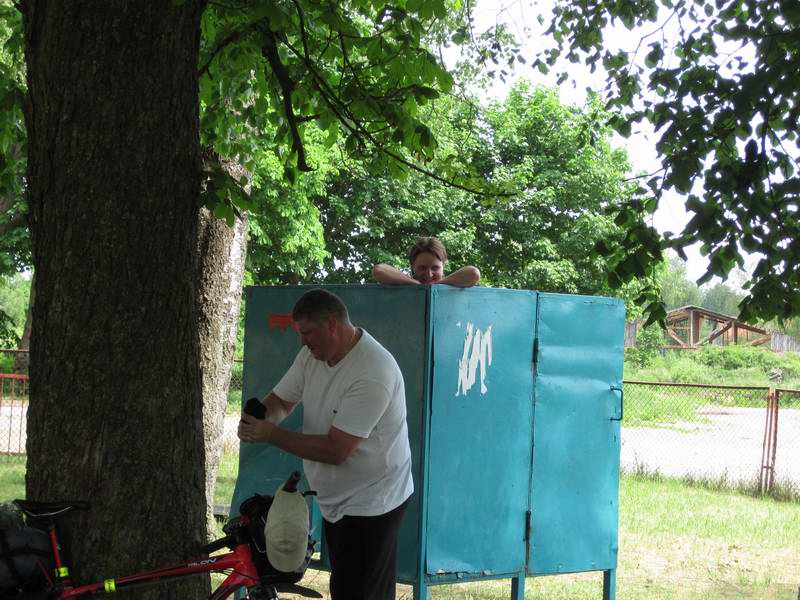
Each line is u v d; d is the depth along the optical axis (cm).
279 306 555
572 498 552
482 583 687
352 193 2534
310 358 406
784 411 2383
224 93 577
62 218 335
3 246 2205
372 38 476
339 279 2612
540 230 2647
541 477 539
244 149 616
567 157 2669
